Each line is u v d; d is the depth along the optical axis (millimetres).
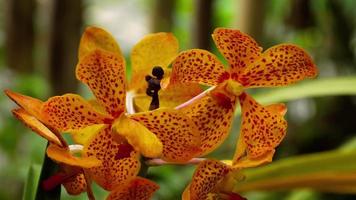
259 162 325
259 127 335
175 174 708
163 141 324
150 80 342
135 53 365
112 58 325
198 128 335
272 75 338
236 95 331
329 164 538
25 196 377
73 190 346
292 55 333
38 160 712
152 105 341
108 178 329
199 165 323
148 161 334
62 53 794
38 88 815
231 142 778
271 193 754
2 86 819
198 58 330
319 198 742
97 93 330
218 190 334
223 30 328
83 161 311
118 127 317
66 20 790
